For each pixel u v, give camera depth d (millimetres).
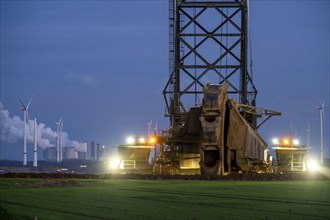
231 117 73312
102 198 40031
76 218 30469
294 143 93062
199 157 75188
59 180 55688
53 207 34781
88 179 59094
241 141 73750
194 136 76000
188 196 41938
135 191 45531
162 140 86188
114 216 31250
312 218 31594
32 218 30312
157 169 79188
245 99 95250
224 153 72688
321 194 44719
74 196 41250
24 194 42469
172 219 30328
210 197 41375
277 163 92000
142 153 87625
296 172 79312
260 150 80062
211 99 69625
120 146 87938
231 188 49344
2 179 55688
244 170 74688
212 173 68812
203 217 31203
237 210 34281
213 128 68812
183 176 63438
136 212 32875
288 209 35062
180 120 85938
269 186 52000
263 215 32344
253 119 87625
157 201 38500
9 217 30109
